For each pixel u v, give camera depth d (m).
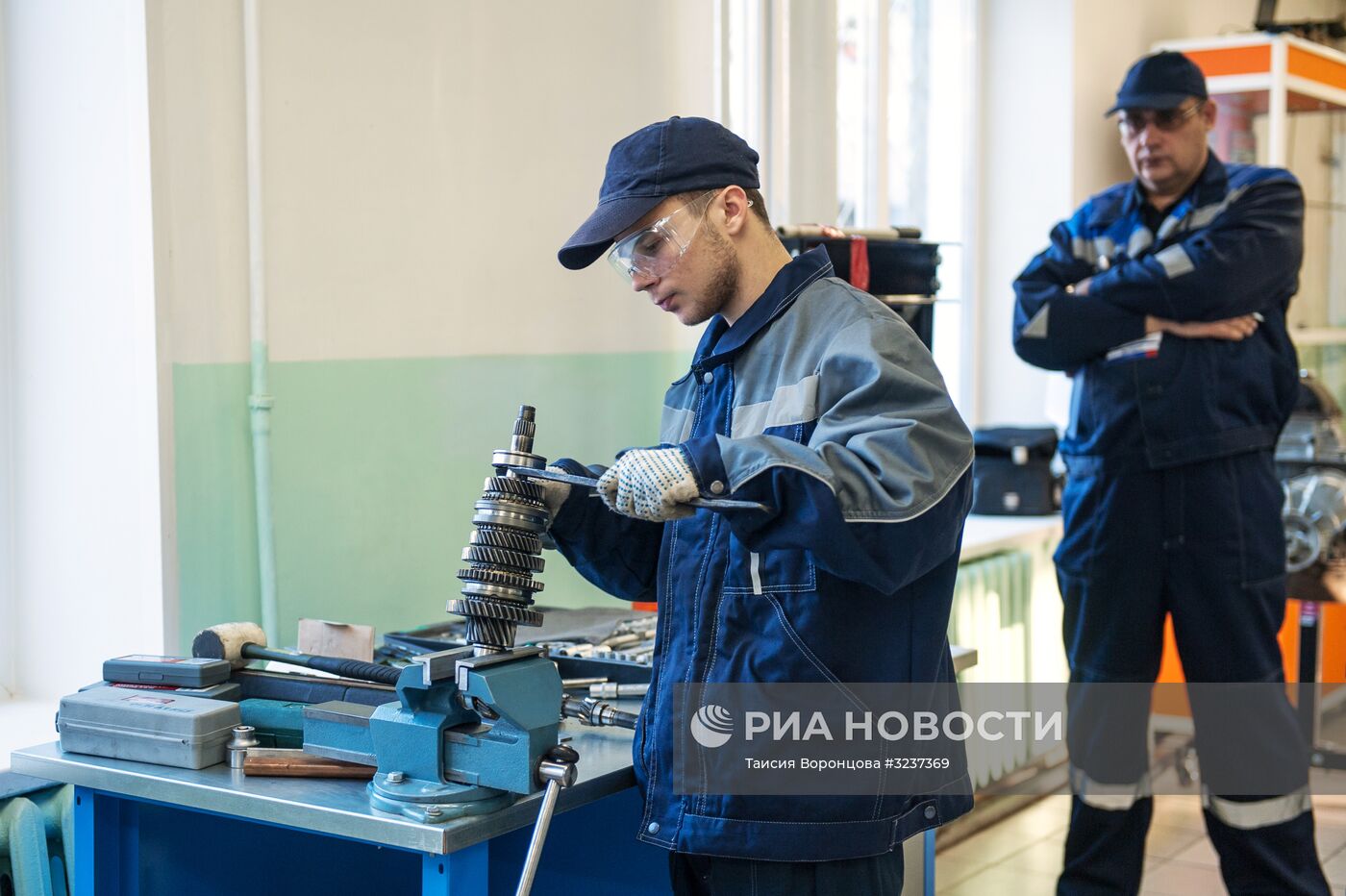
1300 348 5.30
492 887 2.13
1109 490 2.95
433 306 2.73
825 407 1.56
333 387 2.55
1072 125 4.52
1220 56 4.49
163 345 2.29
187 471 2.35
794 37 3.59
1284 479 3.88
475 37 2.78
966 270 4.70
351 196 2.56
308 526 2.52
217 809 1.61
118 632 2.40
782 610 1.57
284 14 2.43
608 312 3.12
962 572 3.70
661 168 1.59
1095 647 2.99
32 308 2.46
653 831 1.63
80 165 2.37
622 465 1.45
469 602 1.54
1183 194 3.01
